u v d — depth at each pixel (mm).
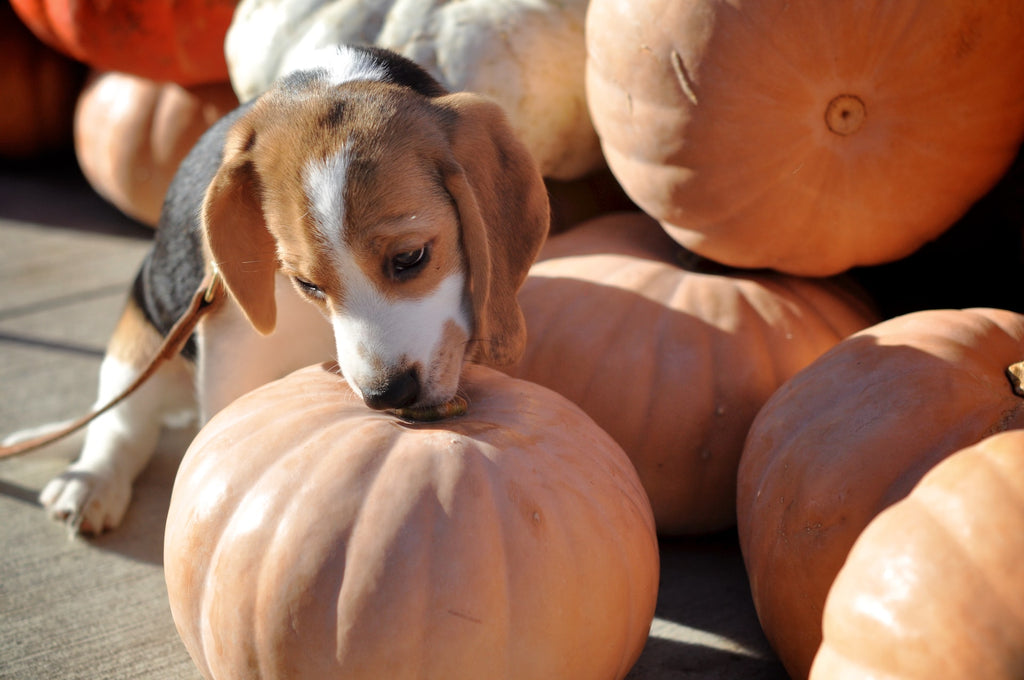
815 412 661
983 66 719
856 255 778
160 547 791
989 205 819
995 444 584
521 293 810
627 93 759
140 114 1211
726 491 765
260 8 953
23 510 828
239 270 695
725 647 692
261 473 625
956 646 550
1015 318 687
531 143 908
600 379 767
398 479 610
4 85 1521
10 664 697
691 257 833
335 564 596
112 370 826
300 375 698
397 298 664
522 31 903
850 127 730
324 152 665
